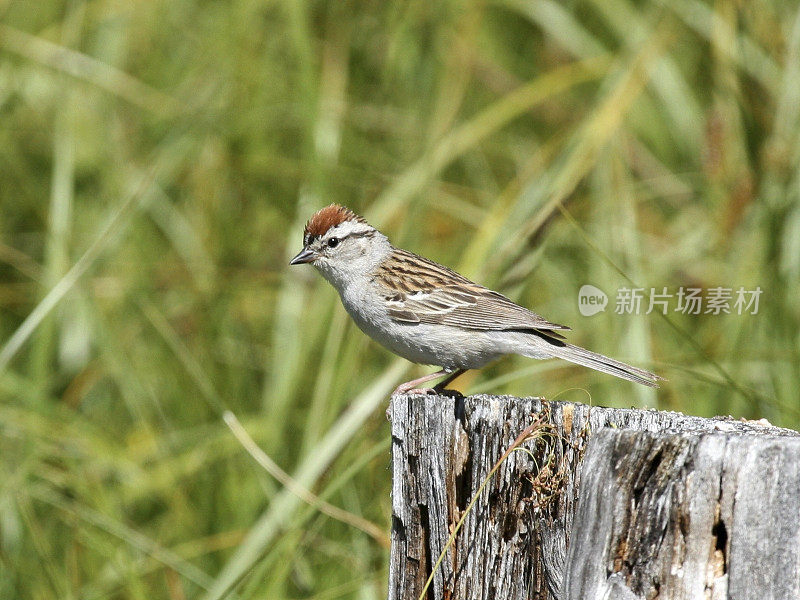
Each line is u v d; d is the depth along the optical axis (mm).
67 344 11617
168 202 12320
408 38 13125
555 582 5605
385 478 9469
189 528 10078
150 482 10258
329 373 9773
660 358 10094
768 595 4480
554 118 13844
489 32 14539
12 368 11805
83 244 12094
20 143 13016
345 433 8406
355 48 12953
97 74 12555
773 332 9797
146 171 11961
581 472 5023
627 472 4805
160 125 12805
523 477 5730
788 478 4469
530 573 5699
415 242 11695
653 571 4730
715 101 11938
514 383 10461
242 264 12414
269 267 12367
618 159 11234
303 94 11516
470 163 13578
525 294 11805
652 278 11586
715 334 10164
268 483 9867
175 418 11117
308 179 11609
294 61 12594
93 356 11867
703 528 4625
